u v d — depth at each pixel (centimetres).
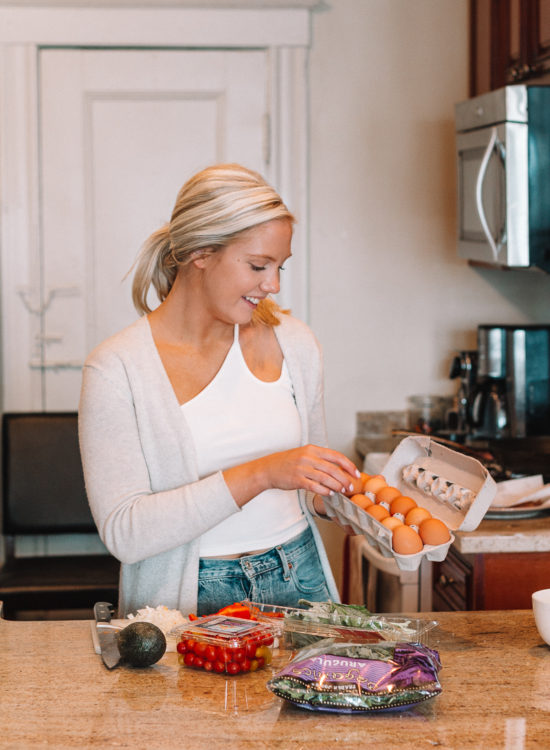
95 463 159
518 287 350
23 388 342
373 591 266
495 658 138
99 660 137
